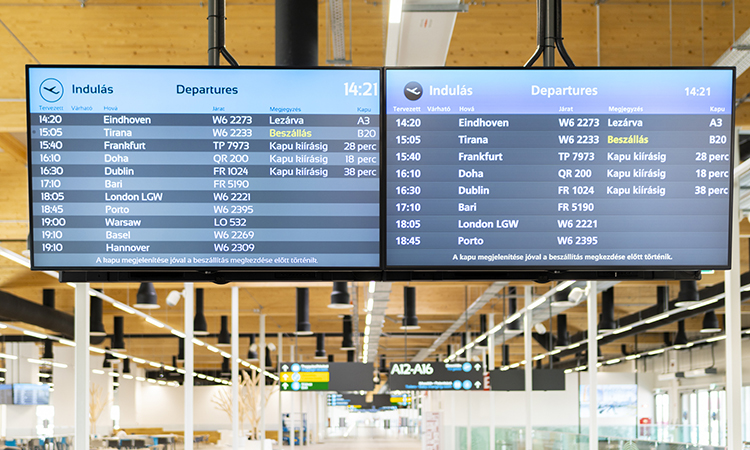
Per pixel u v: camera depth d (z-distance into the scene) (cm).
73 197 391
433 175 397
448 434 2248
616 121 403
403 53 600
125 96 396
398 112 399
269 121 396
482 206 397
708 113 404
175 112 396
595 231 398
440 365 1855
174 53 720
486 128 400
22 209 1207
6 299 1628
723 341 2775
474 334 3097
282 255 391
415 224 395
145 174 393
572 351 3150
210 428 4778
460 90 401
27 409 3016
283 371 1895
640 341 3177
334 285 1470
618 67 405
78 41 709
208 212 393
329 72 399
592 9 700
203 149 395
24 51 716
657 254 399
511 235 396
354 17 670
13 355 3005
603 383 3388
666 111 404
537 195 399
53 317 1853
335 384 1894
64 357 3297
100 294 1559
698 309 1967
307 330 1981
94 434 3025
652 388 3441
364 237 393
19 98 780
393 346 3638
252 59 723
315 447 3956
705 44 707
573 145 402
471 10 691
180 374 4391
